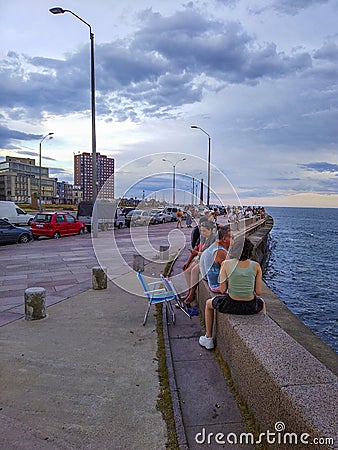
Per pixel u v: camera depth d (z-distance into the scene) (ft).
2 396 11.39
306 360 9.08
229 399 11.20
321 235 158.30
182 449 8.95
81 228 72.79
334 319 36.09
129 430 9.73
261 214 153.79
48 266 36.01
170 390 11.66
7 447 9.04
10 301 22.75
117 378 12.55
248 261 13.15
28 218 93.40
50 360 13.97
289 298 44.88
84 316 19.36
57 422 10.07
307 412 6.70
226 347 13.06
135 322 18.37
